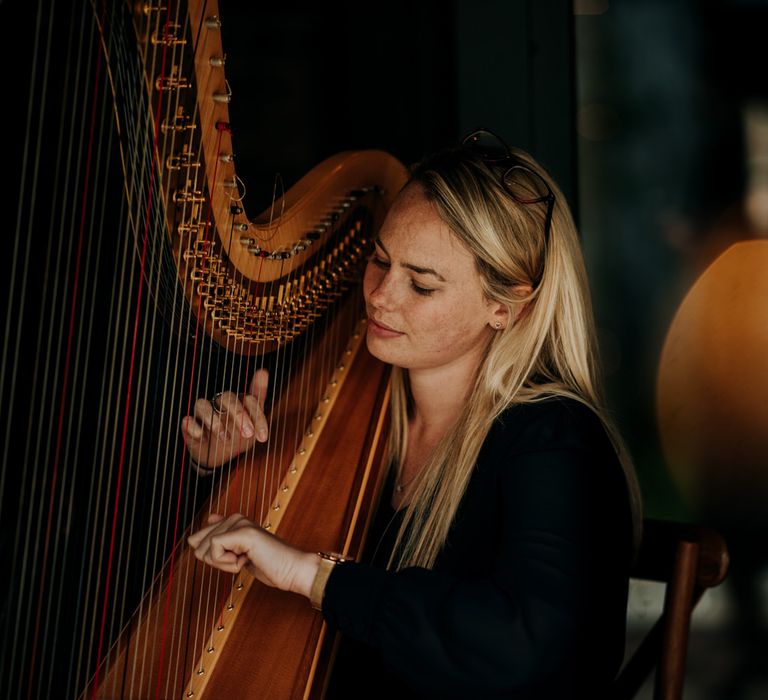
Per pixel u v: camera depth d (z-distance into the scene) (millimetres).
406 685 1818
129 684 1459
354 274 2334
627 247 4020
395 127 3762
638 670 2023
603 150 4062
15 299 2092
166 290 1539
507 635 1514
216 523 1623
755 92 4012
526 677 1510
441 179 1780
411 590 1562
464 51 3021
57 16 1843
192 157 1401
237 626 1601
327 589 1569
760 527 3600
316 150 4219
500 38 2998
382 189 2350
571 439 1731
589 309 1964
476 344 1903
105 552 2037
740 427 3707
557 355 1904
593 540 1639
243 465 1946
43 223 2139
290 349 2275
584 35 4055
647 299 3969
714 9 3986
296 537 1771
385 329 1831
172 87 1258
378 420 2002
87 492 2064
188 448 1993
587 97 4070
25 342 2102
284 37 4160
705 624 3459
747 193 4035
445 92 3477
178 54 1275
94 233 2160
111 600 1979
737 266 3912
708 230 4008
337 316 2363
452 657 1517
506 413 1812
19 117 2117
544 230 1825
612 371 3836
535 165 1899
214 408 1944
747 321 3803
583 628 1564
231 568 1568
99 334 2145
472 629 1518
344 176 2119
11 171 2113
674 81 4035
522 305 1838
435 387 1938
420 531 1843
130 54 1189
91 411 2131
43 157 2143
